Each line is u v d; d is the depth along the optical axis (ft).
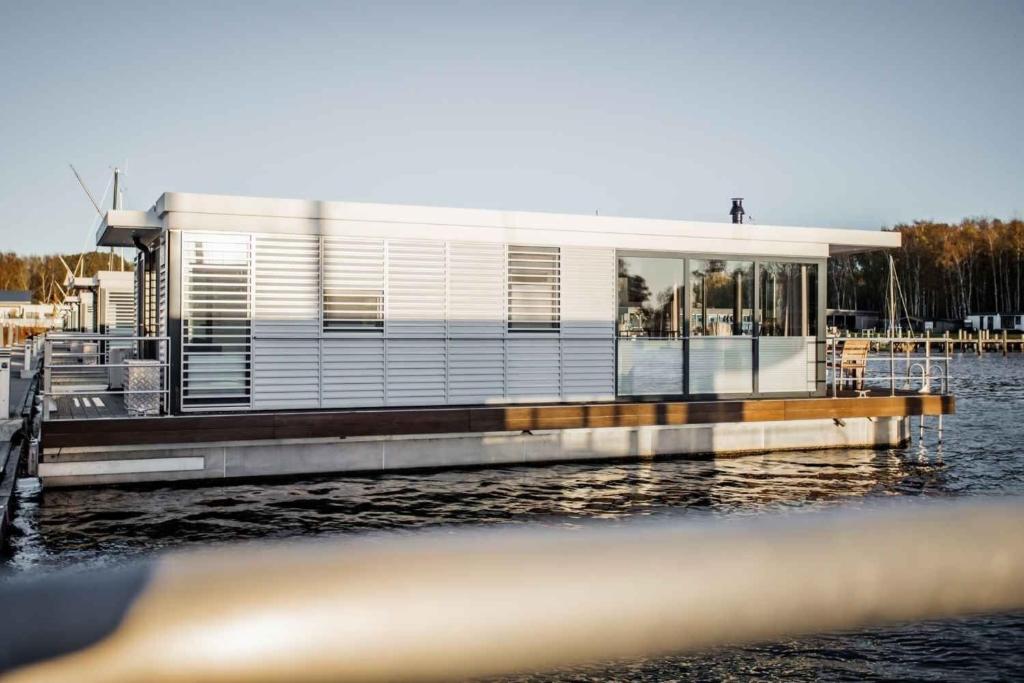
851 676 16.39
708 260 50.11
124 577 2.65
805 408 49.08
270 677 2.63
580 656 2.84
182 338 40.11
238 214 40.96
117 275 92.73
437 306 44.55
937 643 17.29
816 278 52.39
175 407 39.96
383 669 2.73
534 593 2.87
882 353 219.41
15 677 2.49
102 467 37.09
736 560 3.00
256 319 41.42
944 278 287.07
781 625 3.07
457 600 2.81
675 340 49.34
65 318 148.25
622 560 2.99
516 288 46.26
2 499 30.86
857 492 38.47
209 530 30.25
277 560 2.77
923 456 50.26
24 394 62.23
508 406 45.44
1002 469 46.16
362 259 43.19
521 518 31.96
